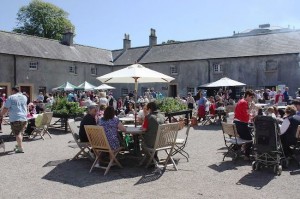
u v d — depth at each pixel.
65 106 14.02
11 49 26.75
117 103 21.44
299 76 25.66
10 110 8.99
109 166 6.79
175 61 31.81
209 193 5.39
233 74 28.81
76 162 7.81
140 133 7.11
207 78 30.14
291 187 5.68
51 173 6.78
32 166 7.41
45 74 29.06
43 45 30.64
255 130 6.82
